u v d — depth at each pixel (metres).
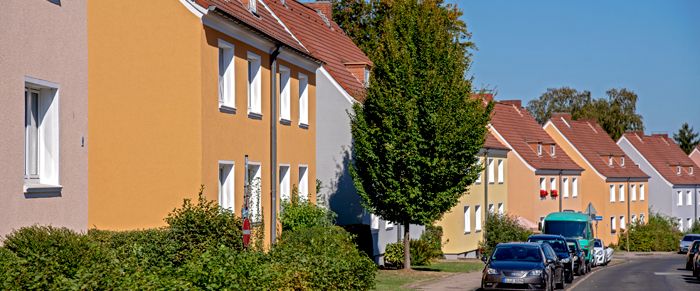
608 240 75.38
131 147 20.94
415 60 29.33
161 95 20.83
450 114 28.86
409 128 28.98
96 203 21.02
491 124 57.47
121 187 20.97
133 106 20.97
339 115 34.56
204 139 20.81
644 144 91.06
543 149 67.62
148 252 17.08
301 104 29.16
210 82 21.23
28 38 14.48
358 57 41.16
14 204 14.08
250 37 23.77
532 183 62.12
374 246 36.31
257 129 24.41
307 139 29.16
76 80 16.11
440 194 29.48
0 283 10.24
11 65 13.98
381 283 27.39
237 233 19.14
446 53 29.44
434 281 29.55
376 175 29.94
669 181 86.94
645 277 37.38
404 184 29.62
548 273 26.64
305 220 26.31
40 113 15.43
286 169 27.31
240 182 23.14
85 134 16.44
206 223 18.56
